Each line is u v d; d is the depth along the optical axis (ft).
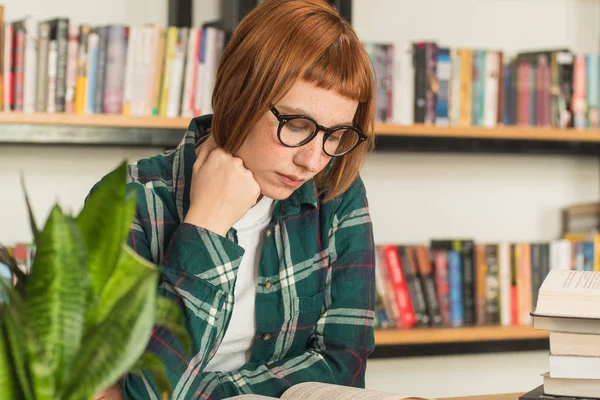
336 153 4.49
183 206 4.45
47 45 7.70
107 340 2.08
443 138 8.90
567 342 3.53
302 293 4.68
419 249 9.02
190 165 4.50
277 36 3.97
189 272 3.93
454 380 9.80
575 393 3.56
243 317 4.59
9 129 7.58
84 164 8.78
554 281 3.67
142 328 2.10
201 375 4.03
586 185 10.39
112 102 7.88
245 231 4.64
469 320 9.12
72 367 2.10
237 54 4.10
